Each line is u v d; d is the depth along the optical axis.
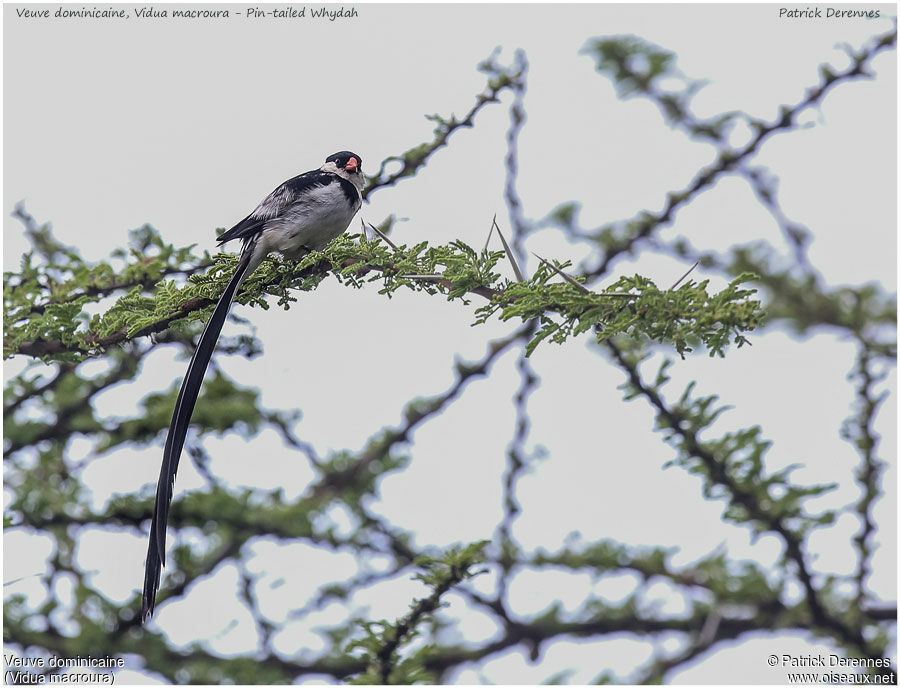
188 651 10.51
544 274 7.53
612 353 9.27
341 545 11.26
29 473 10.69
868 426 9.95
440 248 8.28
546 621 10.82
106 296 10.34
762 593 10.41
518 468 10.90
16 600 10.30
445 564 8.34
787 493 9.56
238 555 10.88
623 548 11.03
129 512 10.57
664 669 10.52
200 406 10.98
